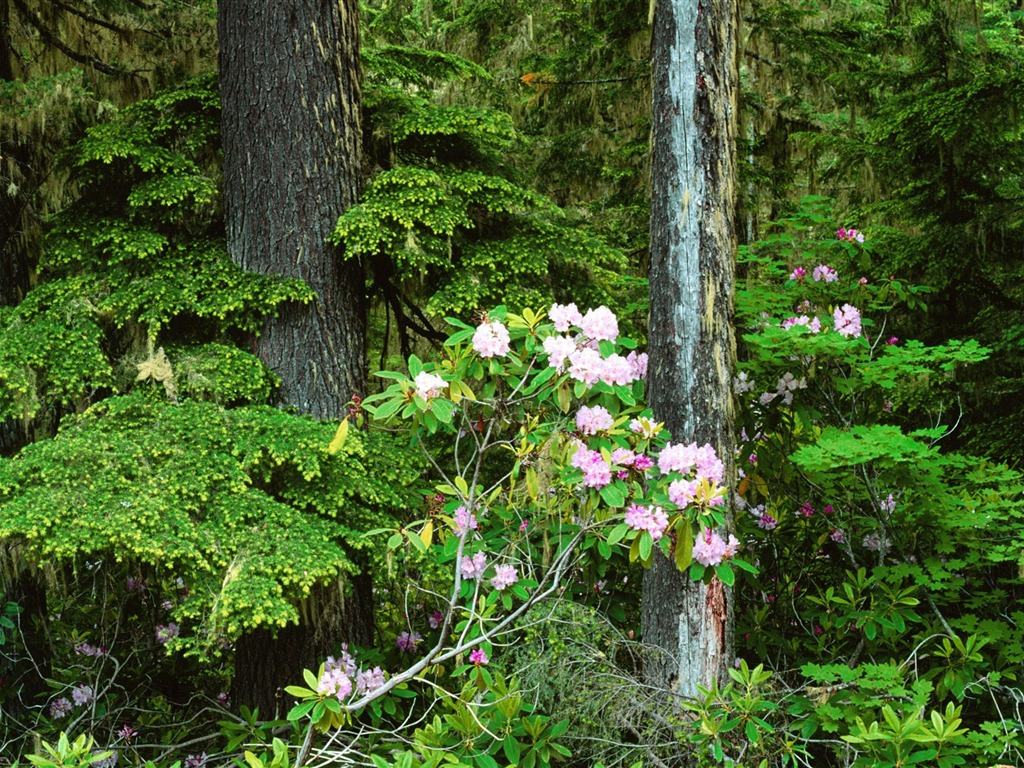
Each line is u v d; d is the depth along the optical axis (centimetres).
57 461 375
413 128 490
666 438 380
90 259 454
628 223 809
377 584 493
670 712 371
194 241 481
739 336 509
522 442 354
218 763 439
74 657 531
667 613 402
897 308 692
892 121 685
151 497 364
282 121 464
